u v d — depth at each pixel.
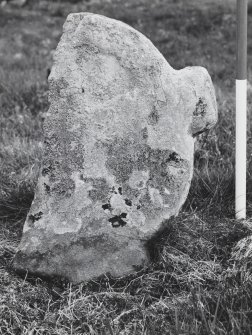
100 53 3.07
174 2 17.03
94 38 3.07
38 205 3.06
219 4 15.19
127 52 3.07
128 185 3.05
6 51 10.58
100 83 3.07
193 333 2.50
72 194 3.04
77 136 3.05
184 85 3.13
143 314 2.73
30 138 5.22
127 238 3.01
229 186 3.84
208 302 2.79
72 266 2.99
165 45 10.67
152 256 3.13
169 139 3.07
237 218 3.56
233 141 4.67
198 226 3.44
